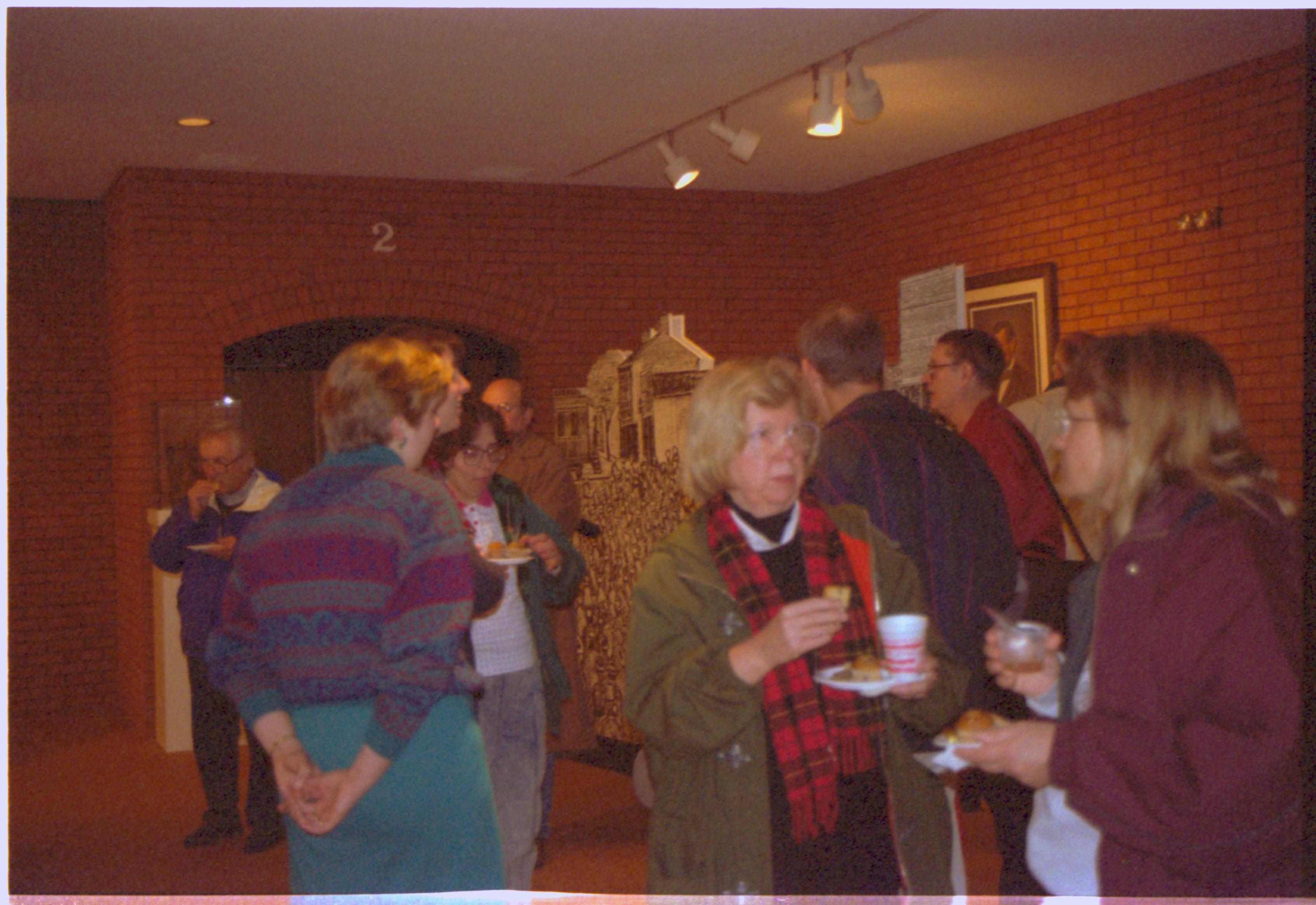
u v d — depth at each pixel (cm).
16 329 848
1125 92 677
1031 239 763
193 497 493
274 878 476
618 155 784
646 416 596
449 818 228
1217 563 165
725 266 929
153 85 595
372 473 229
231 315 791
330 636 221
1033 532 384
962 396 402
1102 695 171
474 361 925
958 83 649
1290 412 609
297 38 530
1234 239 635
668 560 224
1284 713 157
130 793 632
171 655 729
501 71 590
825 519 231
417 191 843
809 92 650
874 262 900
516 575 379
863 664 212
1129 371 182
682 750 211
